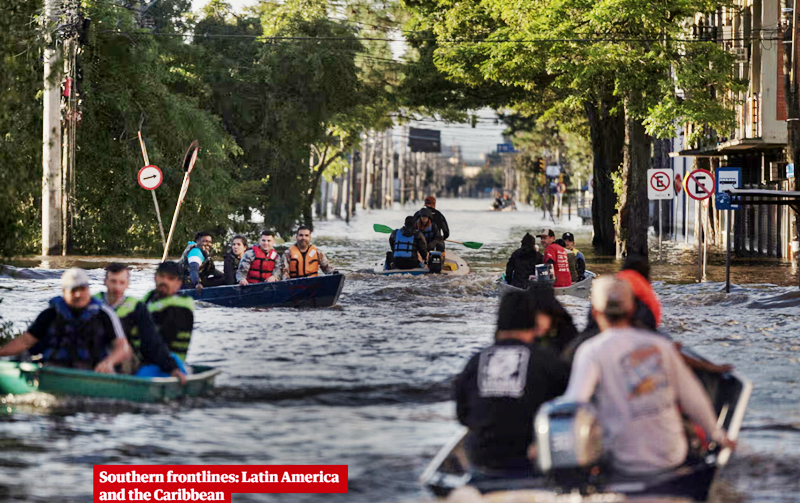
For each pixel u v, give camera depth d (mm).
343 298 38781
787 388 20703
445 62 75438
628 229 69000
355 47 97625
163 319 20047
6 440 15672
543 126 171500
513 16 68562
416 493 13039
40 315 18438
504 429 12734
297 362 23859
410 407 18719
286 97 93750
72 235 65312
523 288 40344
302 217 100375
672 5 61719
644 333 11391
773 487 13359
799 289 40812
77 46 61656
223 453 15172
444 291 41969
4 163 26203
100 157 69062
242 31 94312
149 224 69750
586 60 62594
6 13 26609
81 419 17047
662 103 62688
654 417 11164
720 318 33406
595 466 11312
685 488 11625
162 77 72062
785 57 54000
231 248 35625
